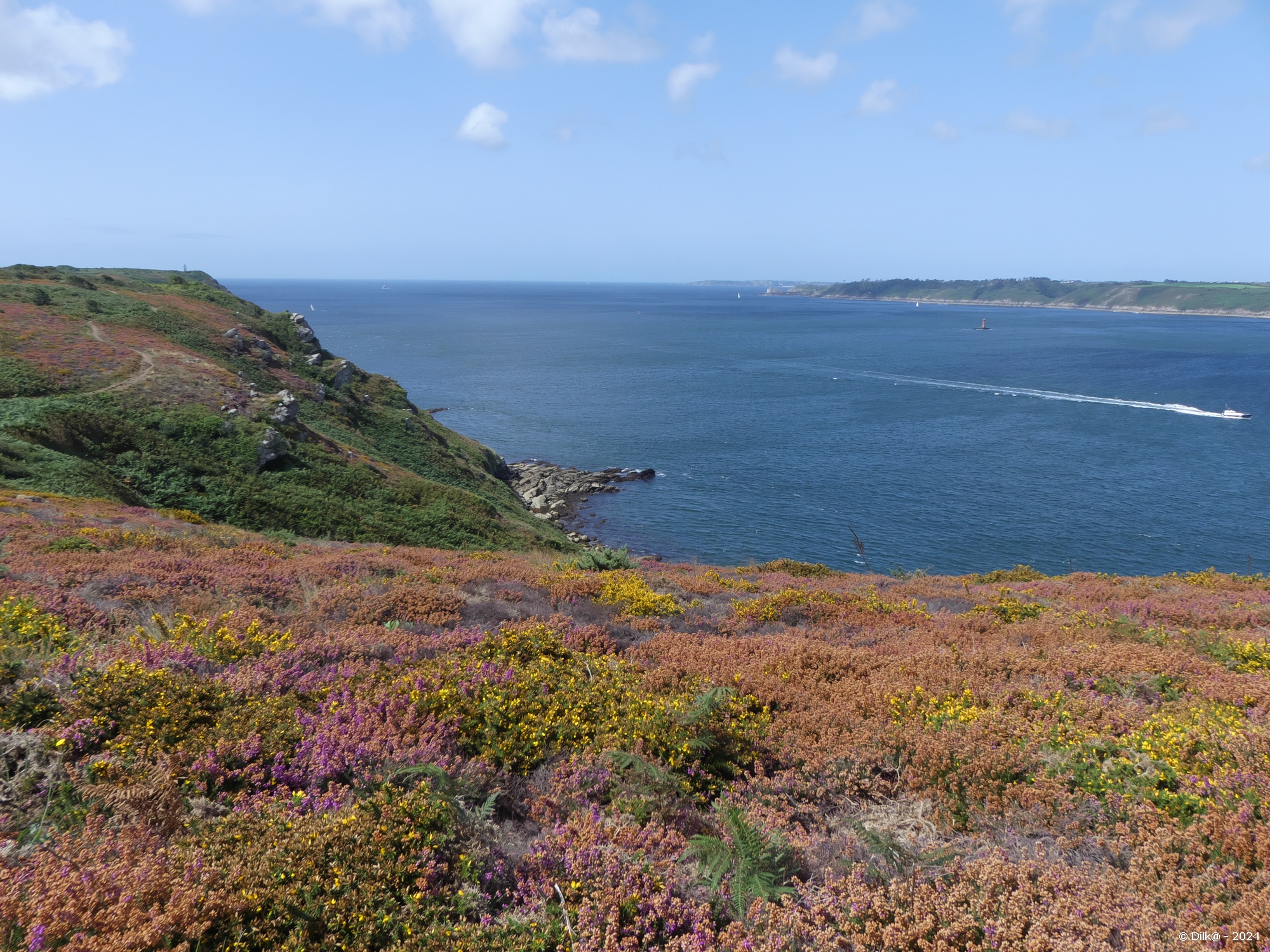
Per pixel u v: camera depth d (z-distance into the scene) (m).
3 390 41.47
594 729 7.71
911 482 69.19
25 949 3.70
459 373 143.62
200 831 5.09
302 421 52.09
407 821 5.29
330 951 4.25
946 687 9.55
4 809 5.23
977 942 4.72
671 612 14.76
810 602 15.89
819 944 4.66
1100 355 174.62
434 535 43.28
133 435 40.91
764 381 135.88
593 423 98.38
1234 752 6.87
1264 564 48.25
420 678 8.03
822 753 7.60
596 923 4.74
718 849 5.36
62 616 9.77
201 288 81.50
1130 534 54.31
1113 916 4.76
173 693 6.93
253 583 13.52
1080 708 8.81
